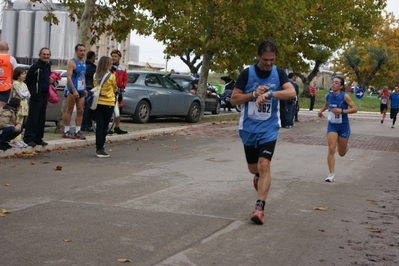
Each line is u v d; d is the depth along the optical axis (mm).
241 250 6152
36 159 11656
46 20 14383
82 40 15398
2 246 5879
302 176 11305
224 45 24469
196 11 22484
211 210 7934
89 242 6148
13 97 12172
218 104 30438
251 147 7539
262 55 7160
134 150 13914
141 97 20250
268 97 7078
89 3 15375
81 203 7953
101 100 12188
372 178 11484
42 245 5973
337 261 5945
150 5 17516
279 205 8531
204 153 13930
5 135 11641
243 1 22844
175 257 5793
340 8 34562
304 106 48031
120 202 8141
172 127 19656
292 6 25172
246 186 9844
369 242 6738
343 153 11203
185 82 27531
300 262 5852
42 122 12648
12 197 8141
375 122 31906
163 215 7496
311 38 34594
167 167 11492
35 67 12328
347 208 8562
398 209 8656
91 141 14328
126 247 6039
